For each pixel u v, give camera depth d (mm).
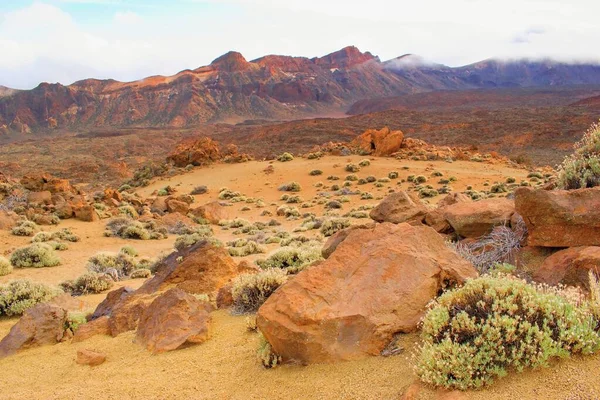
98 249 28719
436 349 4906
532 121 144500
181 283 11844
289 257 14219
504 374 4566
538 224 7078
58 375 7391
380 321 5809
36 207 41031
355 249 6852
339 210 43781
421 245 6867
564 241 6887
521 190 7188
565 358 4645
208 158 76375
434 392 4621
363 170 60031
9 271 20500
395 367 5355
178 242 24391
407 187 51000
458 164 61469
